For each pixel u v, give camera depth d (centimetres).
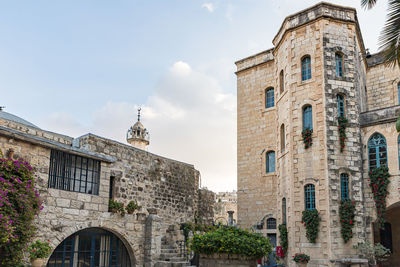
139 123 4109
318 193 2136
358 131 2245
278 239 2392
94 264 1814
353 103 2278
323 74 2259
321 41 2308
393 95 2755
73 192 1680
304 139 2244
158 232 2031
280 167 2503
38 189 1533
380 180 2136
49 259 1623
